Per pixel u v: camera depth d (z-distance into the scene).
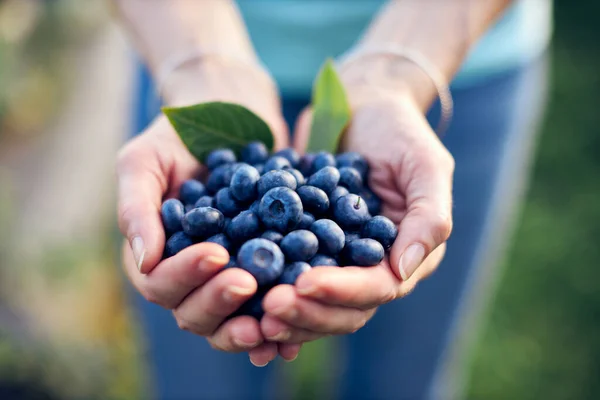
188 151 0.43
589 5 1.26
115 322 0.76
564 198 0.96
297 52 0.53
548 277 0.87
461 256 0.57
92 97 1.00
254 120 0.44
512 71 0.54
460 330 0.62
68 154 0.91
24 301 0.74
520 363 0.78
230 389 0.59
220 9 0.50
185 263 0.36
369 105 0.45
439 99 0.52
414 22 0.48
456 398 0.74
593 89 1.11
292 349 0.38
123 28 0.55
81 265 0.78
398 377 0.61
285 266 0.37
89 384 0.70
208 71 0.48
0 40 1.01
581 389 0.76
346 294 0.36
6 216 0.80
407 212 0.40
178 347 0.57
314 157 0.42
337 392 0.67
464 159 0.54
